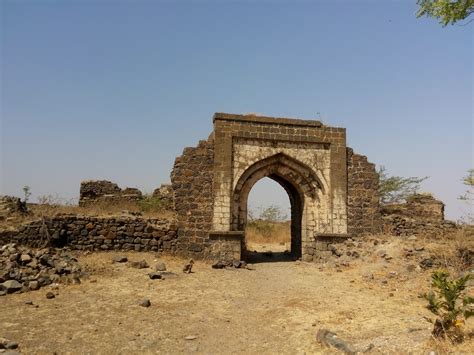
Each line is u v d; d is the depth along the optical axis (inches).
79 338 305.4
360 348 265.9
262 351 290.8
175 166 665.0
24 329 316.8
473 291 392.5
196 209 655.8
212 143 678.5
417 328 293.4
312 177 714.8
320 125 715.4
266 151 694.5
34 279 446.0
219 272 582.6
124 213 694.5
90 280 480.1
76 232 612.7
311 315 361.4
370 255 610.2
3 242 555.5
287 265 665.0
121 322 346.3
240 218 684.1
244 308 406.0
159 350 290.4
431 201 817.5
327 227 697.6
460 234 584.1
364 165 725.9
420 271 507.2
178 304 410.0
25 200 735.1
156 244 639.1
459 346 239.0
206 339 316.5
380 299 409.4
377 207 714.8
